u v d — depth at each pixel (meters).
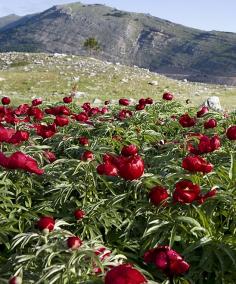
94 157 6.34
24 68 50.97
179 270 3.36
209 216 4.55
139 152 7.31
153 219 4.62
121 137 7.99
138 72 49.59
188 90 43.53
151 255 3.50
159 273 4.25
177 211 4.68
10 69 52.06
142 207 4.89
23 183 5.75
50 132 7.11
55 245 3.95
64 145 7.64
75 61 53.44
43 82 40.31
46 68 49.66
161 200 4.51
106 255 3.92
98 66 50.19
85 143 7.02
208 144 5.65
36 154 6.52
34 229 4.79
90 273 3.70
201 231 4.46
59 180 5.75
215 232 4.40
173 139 8.09
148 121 9.54
